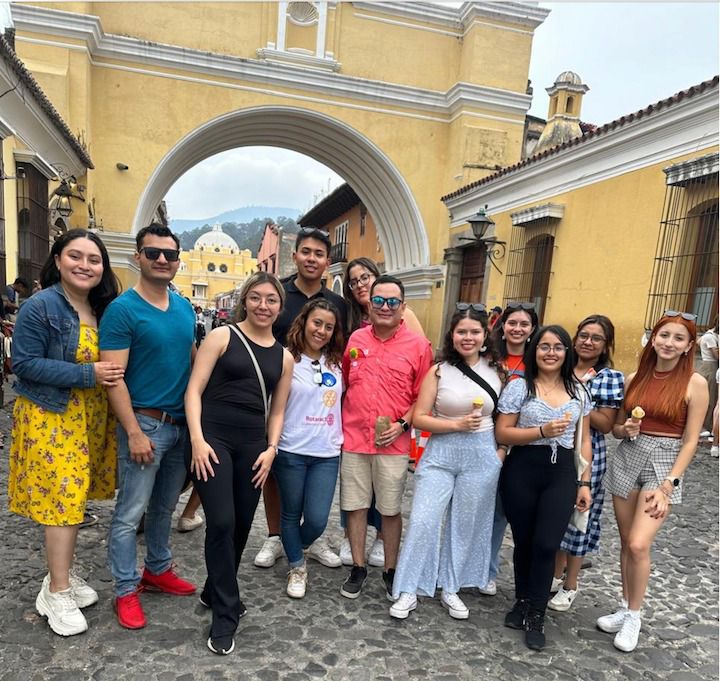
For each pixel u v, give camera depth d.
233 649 2.47
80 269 2.40
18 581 2.89
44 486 2.41
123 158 12.51
